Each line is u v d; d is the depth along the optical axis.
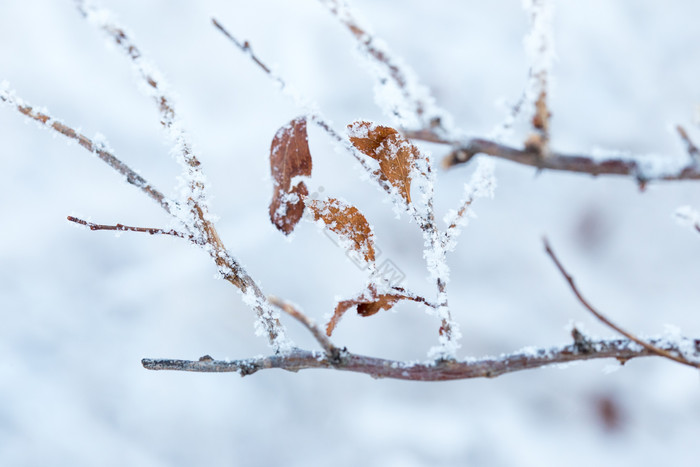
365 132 0.80
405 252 1.36
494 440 1.33
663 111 1.24
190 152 0.80
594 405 1.30
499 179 1.38
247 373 0.80
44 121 0.80
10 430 1.43
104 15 0.78
